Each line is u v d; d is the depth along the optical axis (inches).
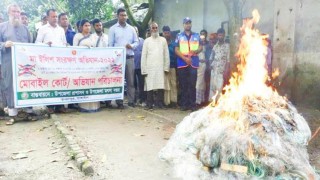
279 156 142.5
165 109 323.6
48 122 267.6
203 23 447.5
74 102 299.3
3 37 270.5
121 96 323.0
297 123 160.6
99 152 189.8
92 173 160.2
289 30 336.5
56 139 218.2
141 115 295.4
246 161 145.0
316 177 146.4
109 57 312.0
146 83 321.1
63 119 272.4
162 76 317.4
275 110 162.4
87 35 308.0
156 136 224.5
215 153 151.1
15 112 272.4
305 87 328.5
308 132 160.9
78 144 202.2
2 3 677.9
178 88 336.8
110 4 640.4
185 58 308.0
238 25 238.2
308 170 145.5
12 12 269.7
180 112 307.0
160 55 315.3
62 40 297.4
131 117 286.7
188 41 310.5
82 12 562.3
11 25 272.5
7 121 271.1
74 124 254.7
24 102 274.1
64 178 156.3
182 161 166.9
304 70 328.5
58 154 189.2
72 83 296.4
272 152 142.6
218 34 318.7
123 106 328.8
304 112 299.3
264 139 147.2
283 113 161.5
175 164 168.7
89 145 202.1
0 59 276.1
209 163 151.1
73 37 317.7
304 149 158.9
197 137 165.0
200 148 160.6
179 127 193.8
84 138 216.5
